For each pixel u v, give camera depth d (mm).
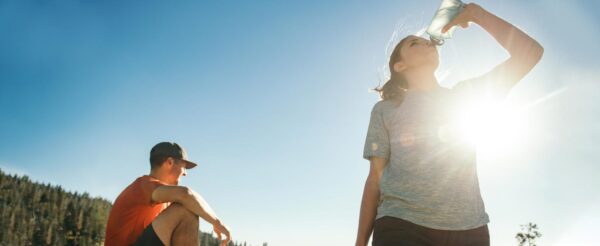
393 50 3055
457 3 2736
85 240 144750
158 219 3814
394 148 2709
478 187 2607
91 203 167250
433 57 2900
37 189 174000
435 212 2398
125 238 4098
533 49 2613
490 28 2688
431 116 2682
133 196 4148
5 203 154875
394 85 2941
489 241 2471
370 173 2816
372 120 2922
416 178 2500
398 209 2465
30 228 140750
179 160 4625
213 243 119562
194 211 3898
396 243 2395
